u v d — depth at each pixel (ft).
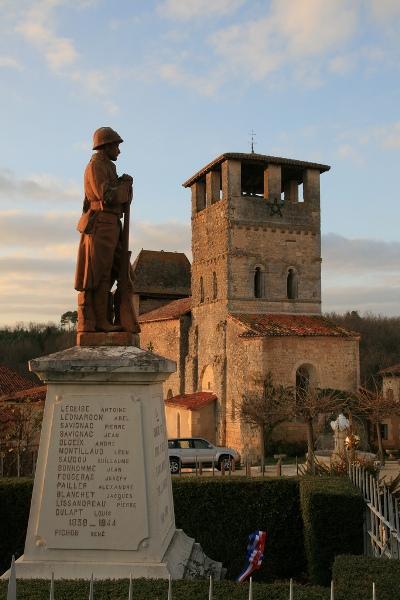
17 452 77.10
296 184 150.51
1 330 388.98
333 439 119.75
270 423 112.06
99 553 24.25
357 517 35.12
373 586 17.06
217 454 106.63
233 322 131.64
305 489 37.99
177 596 19.88
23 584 21.21
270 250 138.21
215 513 41.63
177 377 158.10
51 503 24.62
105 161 27.58
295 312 139.13
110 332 27.17
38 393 107.55
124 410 25.17
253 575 40.65
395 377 176.24
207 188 147.84
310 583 36.24
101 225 27.20
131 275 28.43
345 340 129.39
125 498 24.57
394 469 100.12
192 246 155.02
